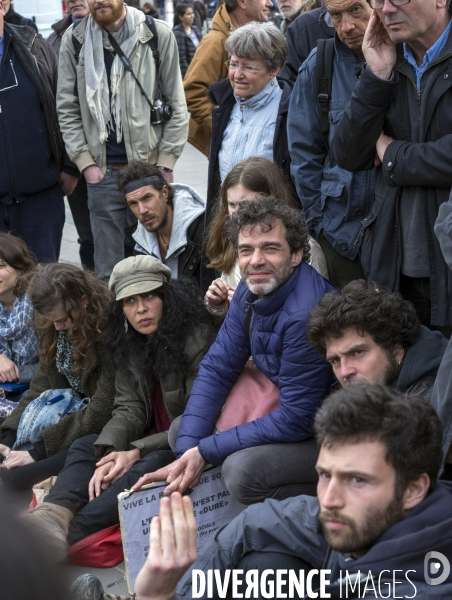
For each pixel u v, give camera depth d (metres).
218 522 3.36
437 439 2.04
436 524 1.99
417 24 3.21
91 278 4.11
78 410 4.11
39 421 4.09
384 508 1.98
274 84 4.61
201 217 4.68
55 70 6.05
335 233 4.01
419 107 3.39
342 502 1.99
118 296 3.75
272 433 3.19
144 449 3.72
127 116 5.80
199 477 3.26
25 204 6.08
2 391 4.67
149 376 3.84
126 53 5.75
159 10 21.84
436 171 3.29
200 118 6.14
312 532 2.31
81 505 3.65
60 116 5.91
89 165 5.91
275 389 3.38
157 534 1.96
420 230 3.46
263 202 3.21
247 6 5.66
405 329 2.81
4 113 5.84
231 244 3.69
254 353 3.36
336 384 3.21
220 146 4.77
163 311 3.81
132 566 3.18
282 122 4.42
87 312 4.04
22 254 4.84
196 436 3.38
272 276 3.16
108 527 3.54
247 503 3.14
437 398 2.68
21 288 4.74
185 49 14.64
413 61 3.37
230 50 4.50
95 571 3.52
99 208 5.99
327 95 3.97
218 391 3.46
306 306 3.16
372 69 3.39
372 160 3.59
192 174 10.84
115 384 3.98
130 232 6.31
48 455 4.04
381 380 2.84
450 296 3.43
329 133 4.00
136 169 4.67
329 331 2.84
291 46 5.24
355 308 2.77
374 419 1.97
